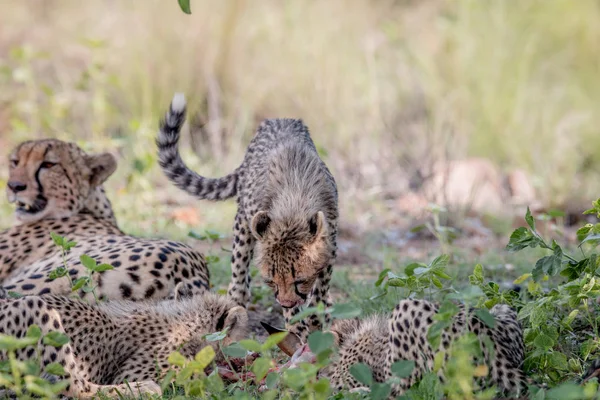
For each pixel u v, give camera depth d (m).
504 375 6.42
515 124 18.39
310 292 8.79
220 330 7.79
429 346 6.43
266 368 5.78
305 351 7.27
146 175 15.88
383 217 14.67
